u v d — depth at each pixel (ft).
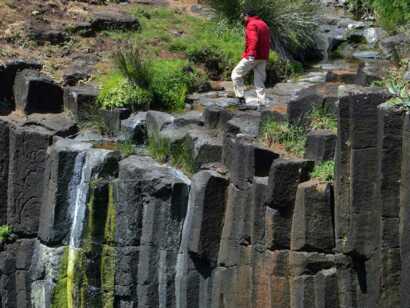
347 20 94.32
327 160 50.31
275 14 83.41
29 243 60.34
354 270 46.57
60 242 58.70
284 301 48.70
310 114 56.03
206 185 52.54
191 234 53.11
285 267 48.73
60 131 63.05
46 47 74.79
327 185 47.37
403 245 43.60
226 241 52.34
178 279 54.49
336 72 73.26
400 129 43.80
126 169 55.62
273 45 82.84
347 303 46.65
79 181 58.44
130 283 55.57
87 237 57.16
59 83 69.82
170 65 71.61
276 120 57.93
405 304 43.55
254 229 49.98
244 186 51.70
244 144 51.80
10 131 60.29
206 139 56.70
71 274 58.08
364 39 89.20
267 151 51.39
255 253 50.06
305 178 48.85
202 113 65.31
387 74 57.88
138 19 82.58
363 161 45.32
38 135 60.08
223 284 52.34
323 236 47.34
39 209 60.29
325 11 98.99
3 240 59.93
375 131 45.03
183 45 78.02
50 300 58.80
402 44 75.15
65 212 58.49
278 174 48.34
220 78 77.56
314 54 87.51
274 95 71.46
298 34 85.10
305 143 52.60
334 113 55.36
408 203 43.27
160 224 54.65
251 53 67.36
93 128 65.41
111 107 65.46
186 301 53.93
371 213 45.39
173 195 54.19
